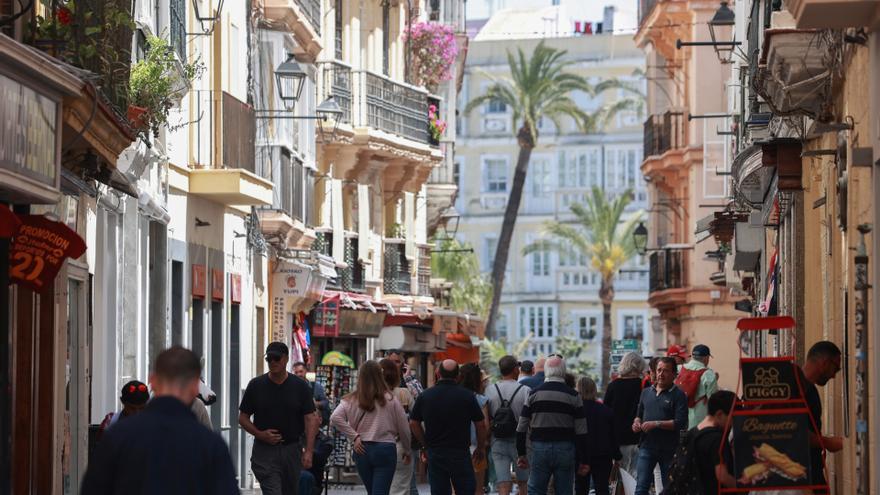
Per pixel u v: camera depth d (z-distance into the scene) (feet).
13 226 60.03
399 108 215.51
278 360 85.15
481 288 407.64
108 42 84.38
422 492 139.85
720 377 246.27
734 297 246.27
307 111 175.73
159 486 44.19
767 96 78.18
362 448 92.79
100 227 100.68
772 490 58.85
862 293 62.49
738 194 137.90
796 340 99.40
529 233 501.56
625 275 486.38
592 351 490.08
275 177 159.74
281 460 85.30
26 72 59.88
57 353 83.41
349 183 206.59
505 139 506.89
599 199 432.25
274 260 167.53
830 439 61.57
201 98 134.51
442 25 243.19
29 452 79.25
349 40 207.72
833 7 58.95
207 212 136.87
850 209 68.80
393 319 215.10
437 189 269.44
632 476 108.78
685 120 254.47
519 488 115.44
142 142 102.99
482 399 115.65
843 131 72.23
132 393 71.67
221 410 141.28
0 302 63.87
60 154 65.00
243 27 150.30
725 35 221.46
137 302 110.11
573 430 97.25
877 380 60.85
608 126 498.28
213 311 141.38
